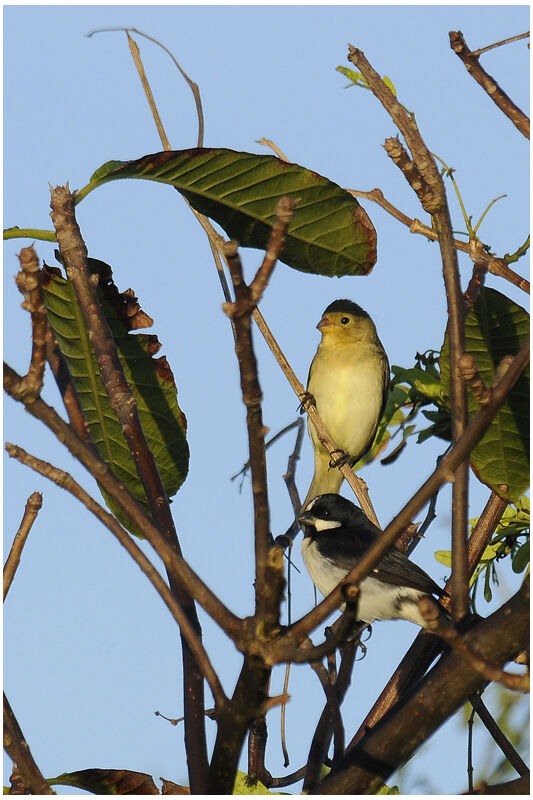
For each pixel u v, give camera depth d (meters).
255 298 4.50
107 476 5.06
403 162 6.40
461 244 8.10
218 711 5.13
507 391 4.79
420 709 5.92
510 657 5.82
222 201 7.54
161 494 6.61
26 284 4.64
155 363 8.32
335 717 6.48
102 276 8.12
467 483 6.40
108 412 8.14
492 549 8.48
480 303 7.96
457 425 6.43
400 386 10.22
